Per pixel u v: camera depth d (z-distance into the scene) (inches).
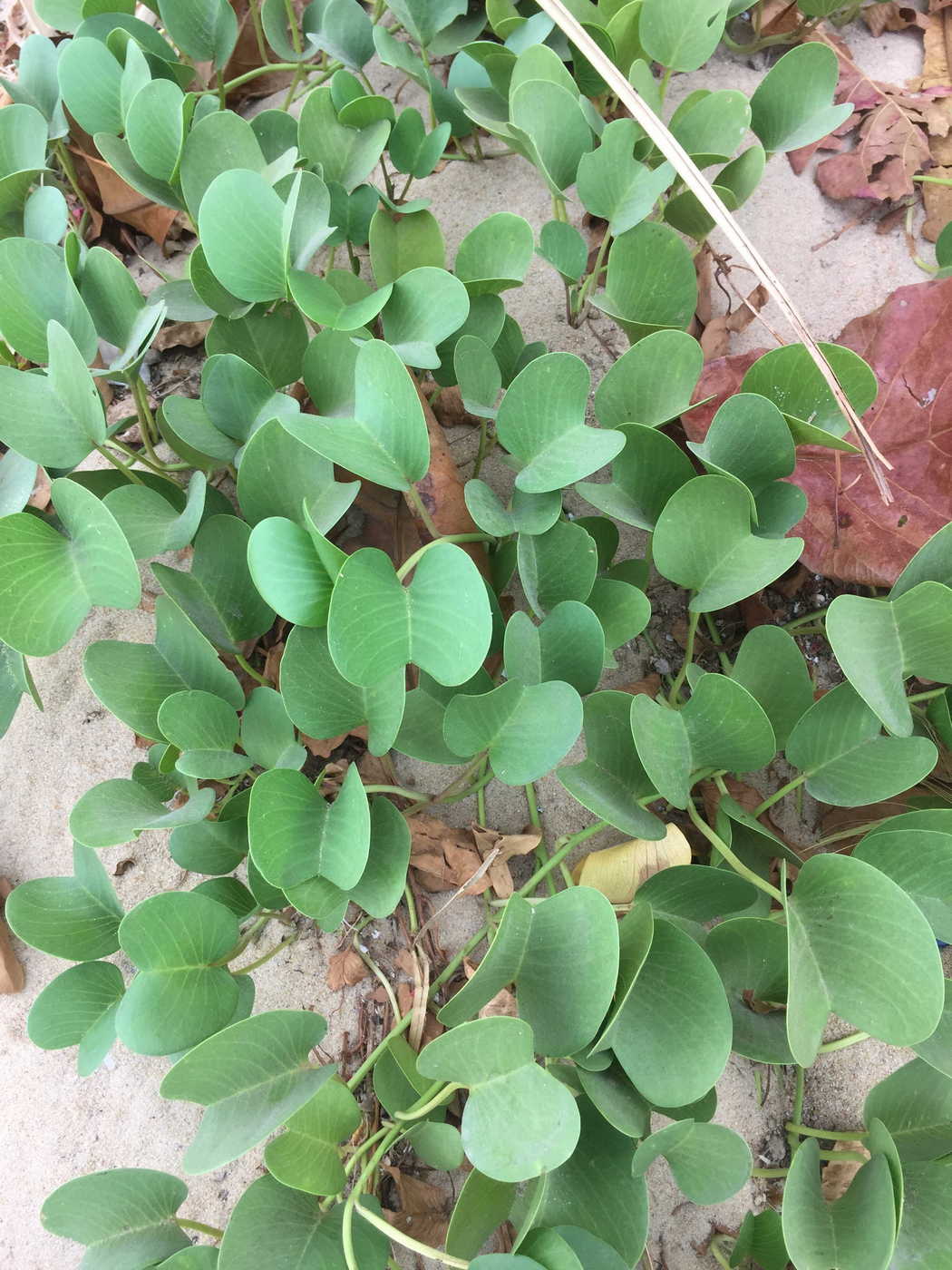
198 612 19.7
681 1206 19.6
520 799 22.1
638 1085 15.9
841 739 18.4
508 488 24.7
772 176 27.8
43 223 22.3
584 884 20.2
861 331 24.2
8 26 34.8
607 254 26.6
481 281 21.2
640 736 17.2
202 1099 15.8
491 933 20.5
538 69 23.0
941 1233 15.7
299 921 21.5
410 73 24.9
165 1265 16.1
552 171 23.0
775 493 19.9
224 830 19.3
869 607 17.7
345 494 18.8
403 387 17.0
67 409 19.1
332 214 23.9
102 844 16.9
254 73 28.2
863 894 15.8
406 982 20.8
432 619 16.5
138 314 21.1
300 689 17.6
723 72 29.5
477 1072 15.1
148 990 16.4
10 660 20.1
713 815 21.4
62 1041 18.3
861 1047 20.5
